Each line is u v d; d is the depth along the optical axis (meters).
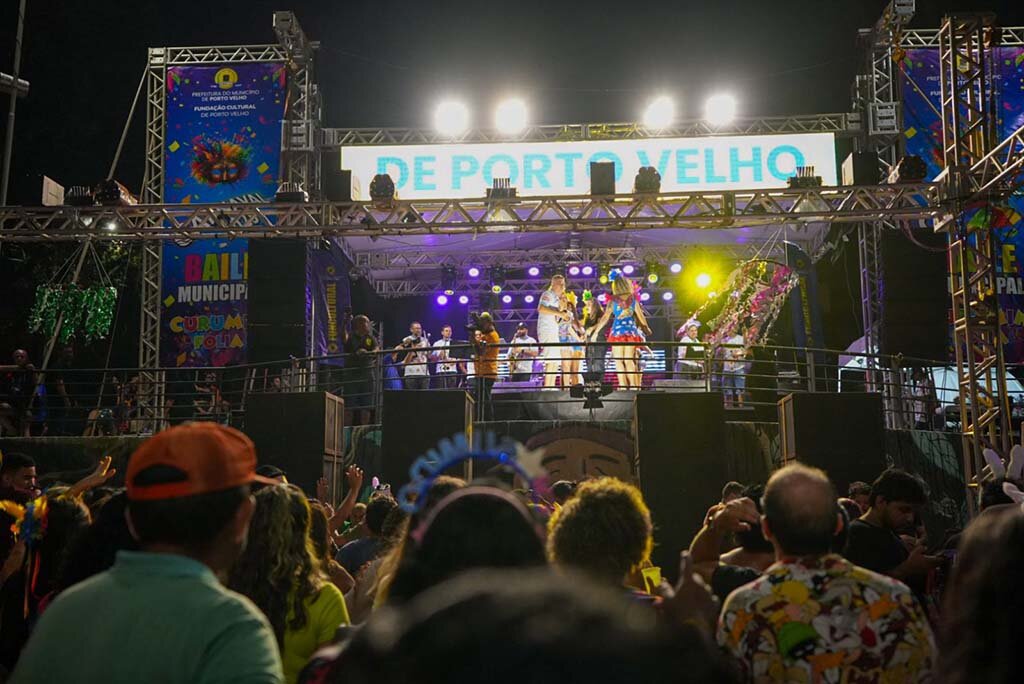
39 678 1.85
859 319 19.39
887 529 4.76
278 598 3.18
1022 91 17.58
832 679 2.50
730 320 15.99
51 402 17.16
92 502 5.69
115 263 21.50
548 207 13.60
